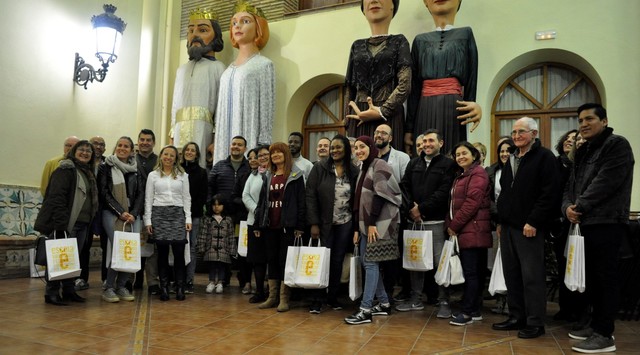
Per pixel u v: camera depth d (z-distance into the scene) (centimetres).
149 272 531
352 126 627
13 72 659
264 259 489
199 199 555
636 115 612
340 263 457
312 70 805
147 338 343
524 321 388
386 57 615
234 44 809
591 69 649
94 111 784
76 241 462
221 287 556
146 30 905
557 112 683
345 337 357
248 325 391
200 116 793
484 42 695
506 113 707
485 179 420
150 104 887
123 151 509
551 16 664
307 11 819
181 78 826
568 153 458
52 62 713
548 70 696
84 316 412
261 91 768
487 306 520
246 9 798
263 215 468
